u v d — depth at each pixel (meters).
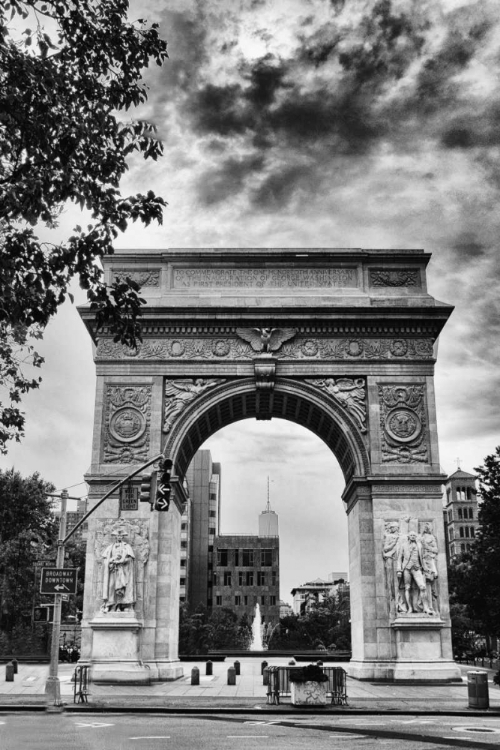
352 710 32.28
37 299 19.98
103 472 48.94
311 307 51.06
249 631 129.25
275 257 53.31
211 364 50.97
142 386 50.59
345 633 128.50
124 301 20.61
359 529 48.50
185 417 50.34
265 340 51.25
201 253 53.25
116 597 46.28
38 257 19.77
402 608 46.38
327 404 50.66
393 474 48.84
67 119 19.27
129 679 44.09
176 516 51.34
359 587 48.25
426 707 33.78
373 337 51.62
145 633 46.19
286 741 21.86
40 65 19.19
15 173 19.73
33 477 82.88
